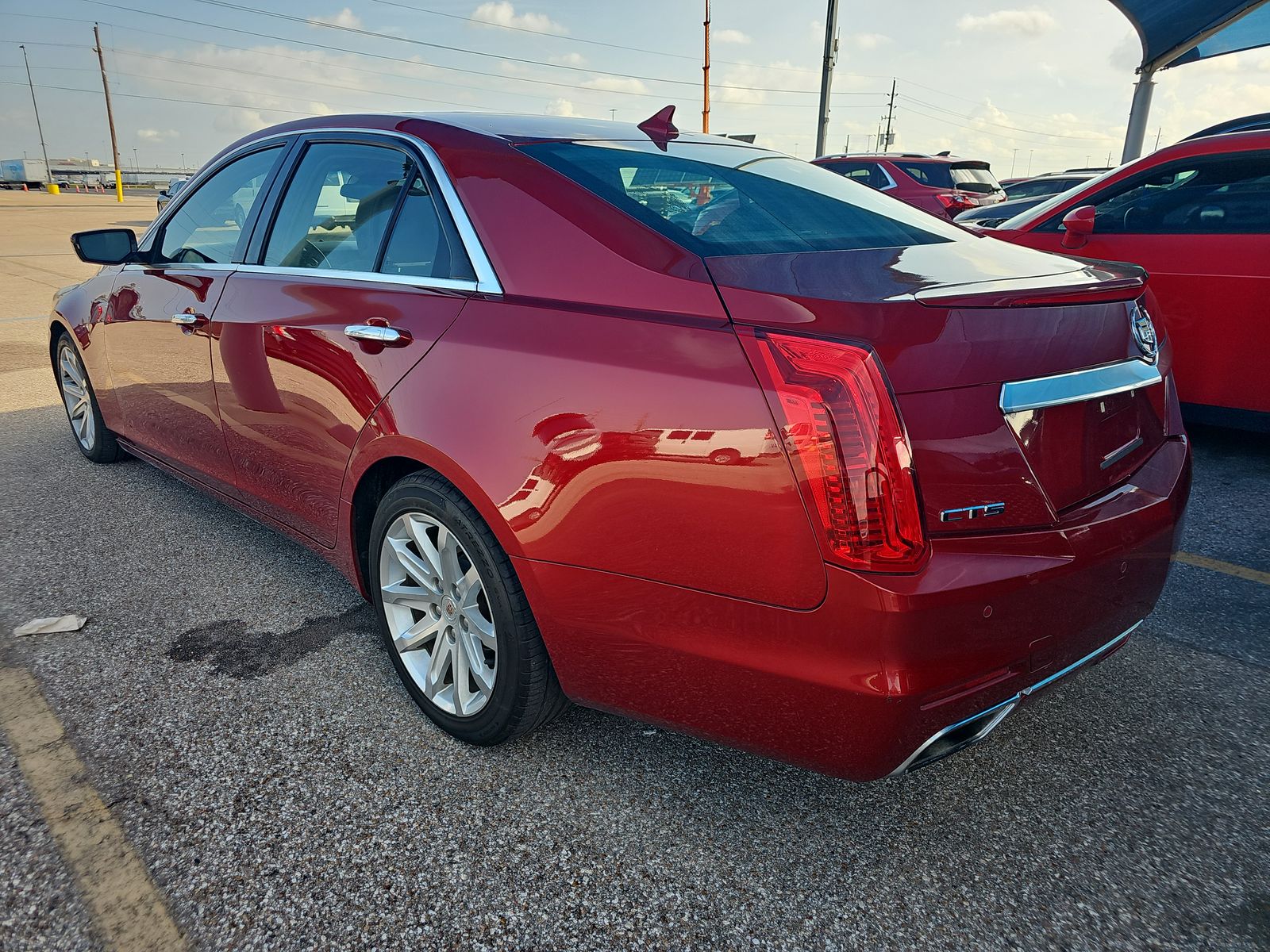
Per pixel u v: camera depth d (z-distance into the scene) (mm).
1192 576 3221
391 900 1697
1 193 56812
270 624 2791
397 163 2389
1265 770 2123
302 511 2658
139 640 2680
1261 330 4207
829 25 16828
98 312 3750
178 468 3475
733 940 1624
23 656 2572
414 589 2258
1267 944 1619
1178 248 4430
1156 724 2307
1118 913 1690
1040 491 1654
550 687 2029
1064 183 15250
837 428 1448
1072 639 1747
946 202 10594
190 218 3260
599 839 1879
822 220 2162
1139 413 2010
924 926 1660
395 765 2107
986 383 1572
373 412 2174
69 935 1593
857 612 1475
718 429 1557
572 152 2244
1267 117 6465
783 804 2002
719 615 1625
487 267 2043
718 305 1653
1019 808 1988
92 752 2127
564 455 1753
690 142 2600
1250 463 4562
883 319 1536
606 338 1749
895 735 1530
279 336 2523
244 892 1705
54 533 3514
